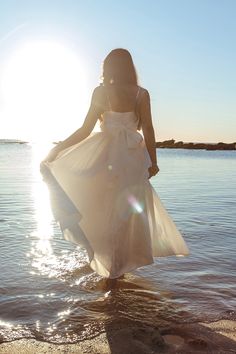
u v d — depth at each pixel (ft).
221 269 13.52
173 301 10.78
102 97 11.94
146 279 12.48
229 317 9.84
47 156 11.98
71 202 11.37
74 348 8.27
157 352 8.15
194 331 9.10
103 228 11.63
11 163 86.53
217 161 116.37
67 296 11.03
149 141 11.97
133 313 10.02
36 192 33.65
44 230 18.74
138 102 11.83
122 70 11.96
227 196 32.71
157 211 12.09
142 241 11.61
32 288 11.53
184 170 70.44
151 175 12.16
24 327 9.18
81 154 12.05
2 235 17.54
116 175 11.68
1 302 10.52
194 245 16.55
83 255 14.82
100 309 10.23
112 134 11.85
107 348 8.29
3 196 30.78
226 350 8.27
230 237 17.98
